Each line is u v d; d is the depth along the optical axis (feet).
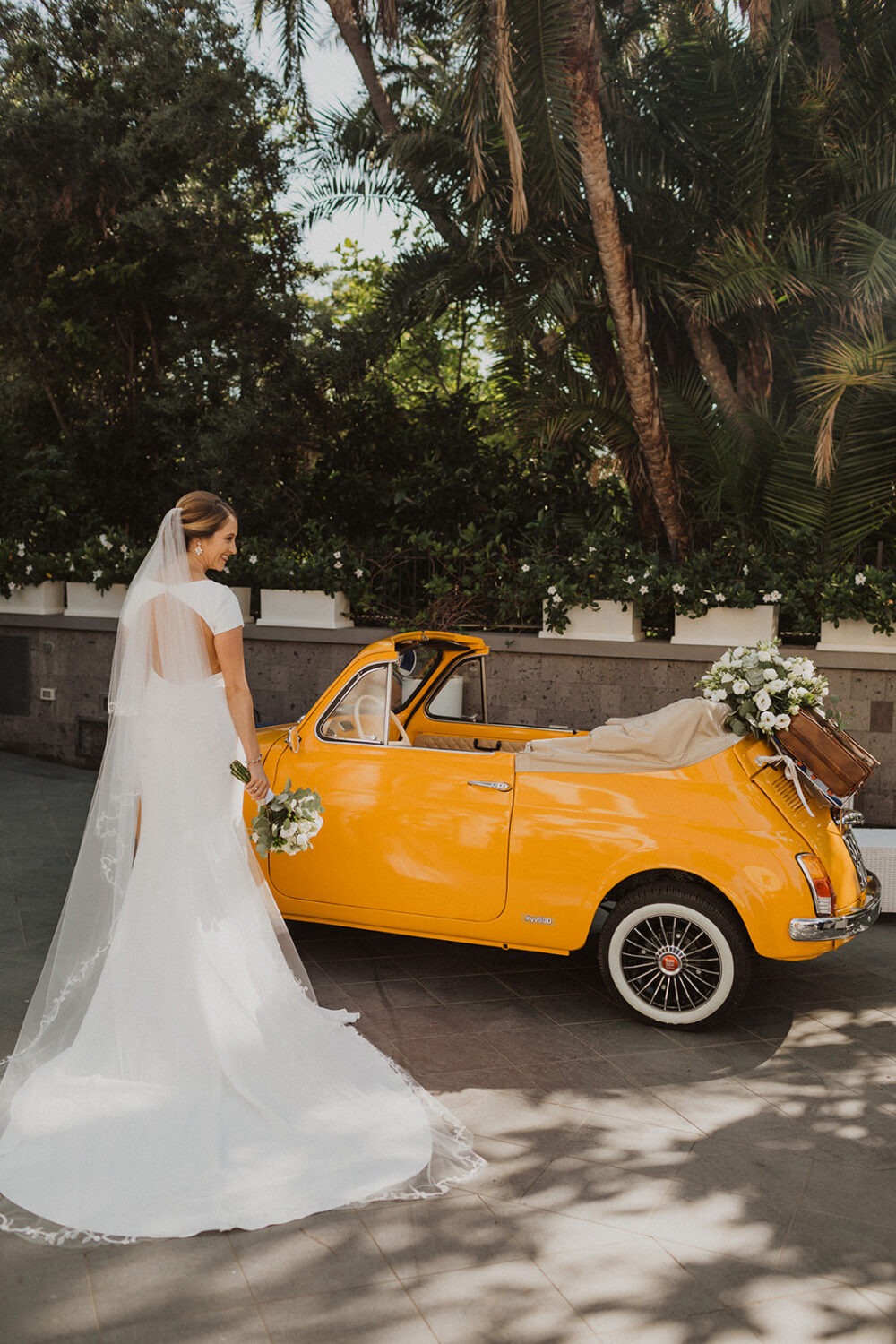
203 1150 11.31
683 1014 15.66
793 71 31.37
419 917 16.51
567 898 15.72
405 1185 11.14
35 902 20.54
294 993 13.80
